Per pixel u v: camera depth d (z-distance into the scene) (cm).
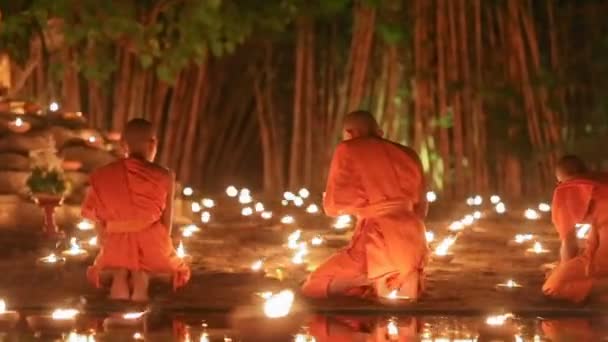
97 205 1015
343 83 2350
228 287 1075
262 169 2673
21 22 1981
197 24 2108
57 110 1733
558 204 999
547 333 834
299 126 2389
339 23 2406
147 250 1014
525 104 2289
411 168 1012
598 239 984
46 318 852
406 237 996
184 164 2431
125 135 1046
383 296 1002
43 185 1367
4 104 1686
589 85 2386
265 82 2516
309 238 1542
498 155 2300
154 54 2088
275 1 2228
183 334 829
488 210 2023
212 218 1844
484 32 2305
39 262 1201
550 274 1024
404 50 2300
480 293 1041
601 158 2317
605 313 941
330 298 1000
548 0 2355
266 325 871
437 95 2272
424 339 808
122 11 2044
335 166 1018
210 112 2534
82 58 2133
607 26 2395
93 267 1023
